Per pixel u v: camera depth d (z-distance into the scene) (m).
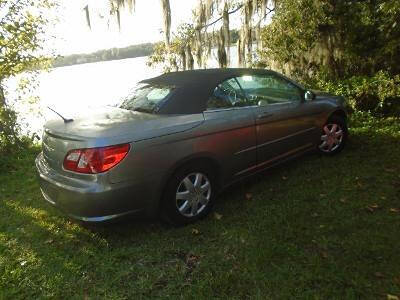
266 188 4.47
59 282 2.99
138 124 3.37
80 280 3.00
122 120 3.46
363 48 7.37
